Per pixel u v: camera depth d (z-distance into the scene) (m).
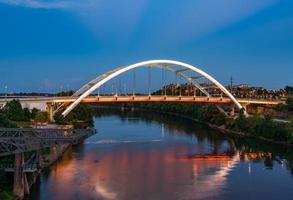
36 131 79.75
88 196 76.56
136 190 81.25
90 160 109.81
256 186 86.25
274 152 128.12
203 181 89.69
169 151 128.12
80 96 174.75
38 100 167.25
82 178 89.38
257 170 101.19
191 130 186.62
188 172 98.44
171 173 96.94
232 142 150.38
